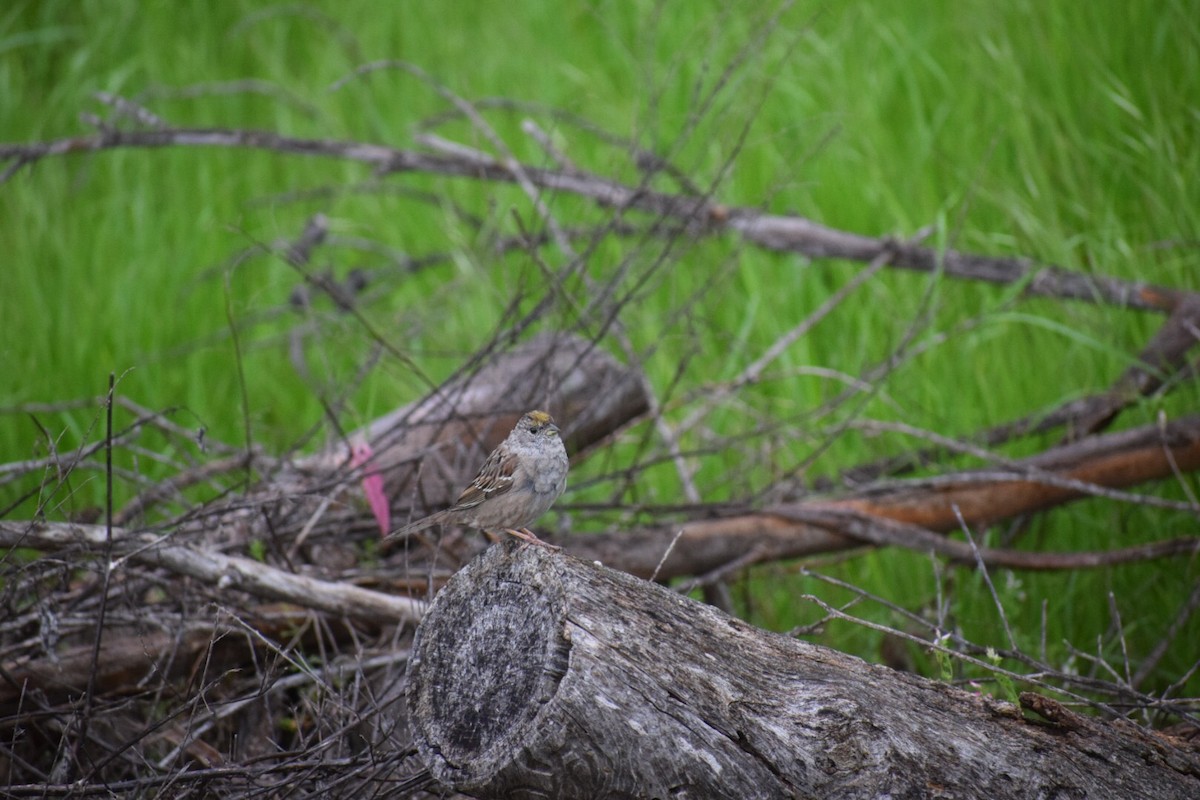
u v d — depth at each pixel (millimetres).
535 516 7395
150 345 14031
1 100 18094
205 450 7844
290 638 8578
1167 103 14039
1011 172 14125
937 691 5719
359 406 13328
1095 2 14992
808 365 12789
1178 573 10344
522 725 5121
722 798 5090
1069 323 12422
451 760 5312
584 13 18406
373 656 8508
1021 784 5379
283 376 14070
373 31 19578
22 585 7961
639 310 13227
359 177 16859
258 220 16406
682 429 11188
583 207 14883
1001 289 12914
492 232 13734
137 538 8047
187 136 12812
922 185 14164
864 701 5383
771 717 5246
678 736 5055
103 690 8047
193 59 19250
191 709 7789
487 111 17141
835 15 16672
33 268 14750
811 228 12781
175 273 15062
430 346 13930
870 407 12172
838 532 9945
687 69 16031
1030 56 15008
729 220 12453
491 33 18828
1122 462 10266
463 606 5543
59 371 13344
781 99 15359
